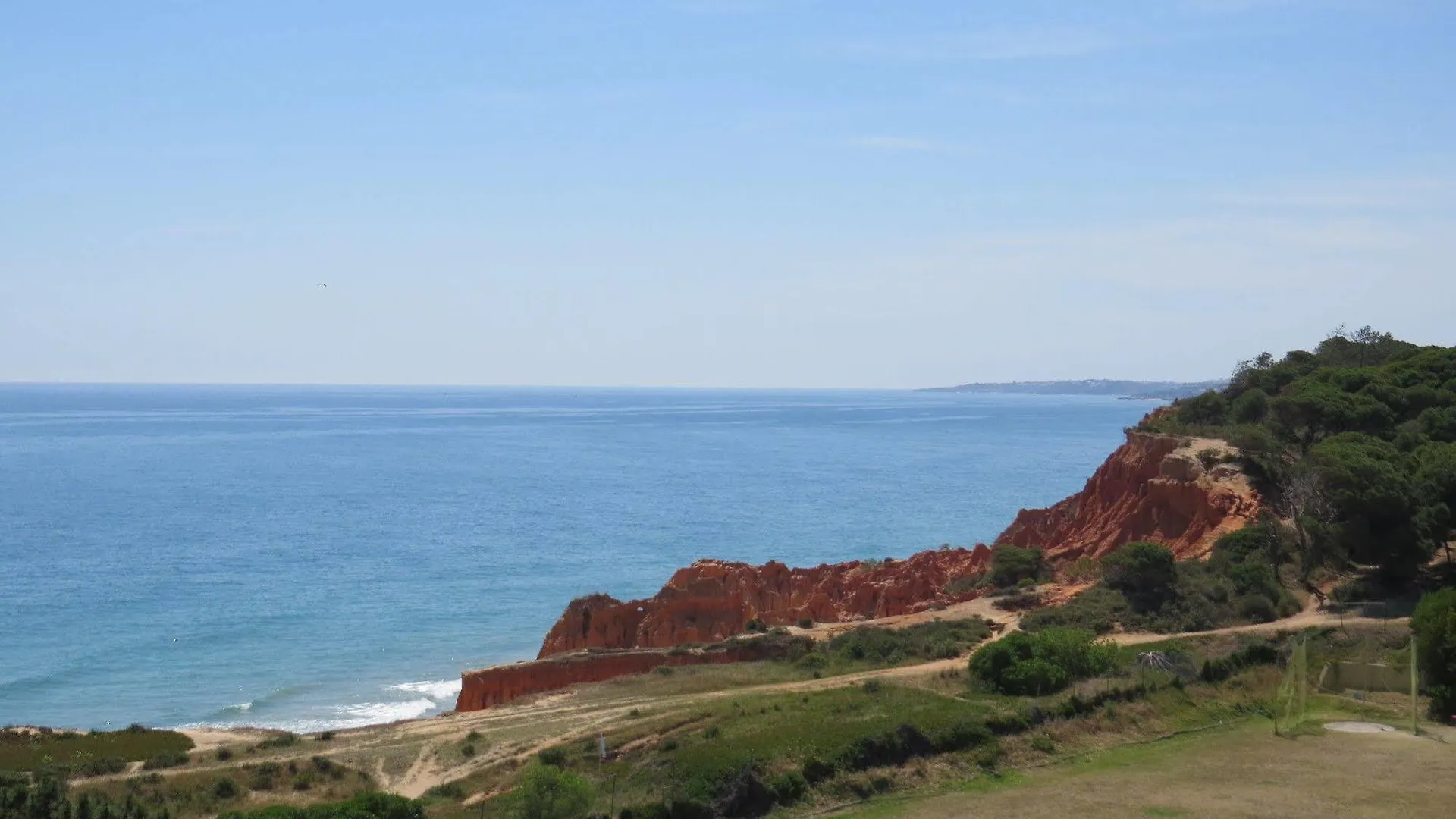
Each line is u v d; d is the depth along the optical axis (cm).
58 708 7406
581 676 6862
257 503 18038
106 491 19400
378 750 5003
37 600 10644
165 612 10181
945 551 10069
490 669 6856
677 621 8212
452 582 11712
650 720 4991
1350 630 5734
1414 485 6912
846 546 14212
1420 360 10131
